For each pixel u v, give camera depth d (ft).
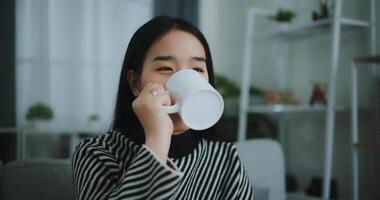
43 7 8.52
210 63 2.42
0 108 7.89
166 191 1.72
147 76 2.09
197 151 2.36
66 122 8.74
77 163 2.14
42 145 8.57
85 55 8.91
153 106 1.85
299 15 7.53
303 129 7.46
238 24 9.27
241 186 2.54
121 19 9.24
